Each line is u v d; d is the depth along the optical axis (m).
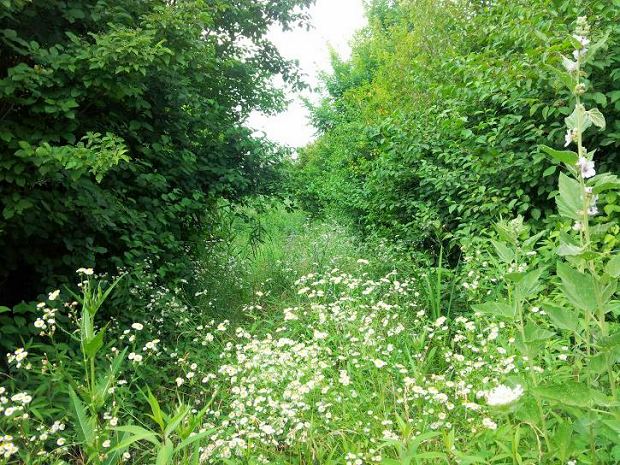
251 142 6.75
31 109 3.86
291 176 7.70
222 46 7.74
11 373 3.41
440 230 5.80
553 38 4.14
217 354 4.51
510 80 4.73
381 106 12.07
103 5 4.60
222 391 3.66
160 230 5.29
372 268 6.11
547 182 4.62
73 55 4.20
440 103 7.08
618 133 4.09
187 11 5.01
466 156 5.79
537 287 2.18
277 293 6.41
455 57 5.86
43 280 4.10
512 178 4.91
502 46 5.45
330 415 2.95
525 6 5.03
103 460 2.01
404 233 6.91
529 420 2.01
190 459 2.75
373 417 2.88
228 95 7.34
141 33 4.53
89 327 1.98
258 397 3.11
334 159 13.82
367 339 3.73
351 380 3.51
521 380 2.11
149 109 5.32
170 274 5.57
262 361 3.75
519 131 4.91
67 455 2.96
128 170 5.13
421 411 2.94
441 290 5.05
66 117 4.16
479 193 5.24
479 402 2.80
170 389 3.85
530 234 4.62
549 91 4.51
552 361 2.90
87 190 4.24
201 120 6.18
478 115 5.66
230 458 2.64
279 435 3.02
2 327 3.52
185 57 5.05
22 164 3.59
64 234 4.24
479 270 4.52
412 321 4.57
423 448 2.52
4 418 2.69
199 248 6.64
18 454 2.60
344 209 11.05
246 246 7.83
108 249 4.95
